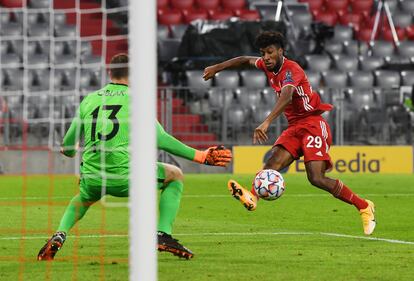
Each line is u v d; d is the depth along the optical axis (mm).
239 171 72625
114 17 77688
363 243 31578
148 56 16812
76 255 28188
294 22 88500
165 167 26875
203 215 41906
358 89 73875
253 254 28656
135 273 16750
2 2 79500
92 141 27141
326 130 32781
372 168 73500
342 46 86312
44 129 68938
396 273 24953
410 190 56906
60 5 79188
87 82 71562
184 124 72000
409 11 94125
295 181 63531
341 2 94188
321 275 24562
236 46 79500
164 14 89438
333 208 45094
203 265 26203
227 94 72938
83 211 27672
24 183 61625
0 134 68625
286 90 31578
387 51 86312
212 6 91438
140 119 16812
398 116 73938
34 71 73000
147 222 16766
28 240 32094
